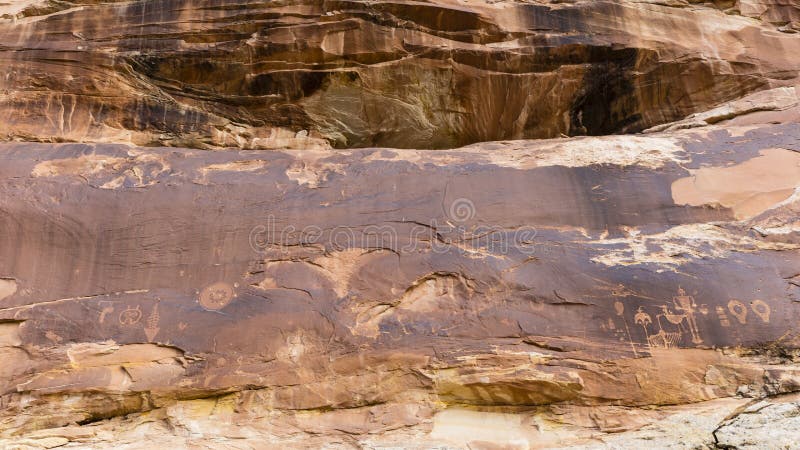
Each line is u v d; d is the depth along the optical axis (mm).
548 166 5184
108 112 6727
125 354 4191
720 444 3750
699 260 4406
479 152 5602
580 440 3887
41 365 4137
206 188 5055
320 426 3971
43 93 6586
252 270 4566
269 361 4152
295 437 3934
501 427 4047
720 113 6359
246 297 4426
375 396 4043
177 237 4734
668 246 4527
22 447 3912
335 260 4605
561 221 4766
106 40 6754
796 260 4367
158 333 4270
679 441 3787
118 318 4336
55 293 4445
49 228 4723
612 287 4316
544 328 4172
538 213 4820
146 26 6797
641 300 4242
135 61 6703
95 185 5035
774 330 4055
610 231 4695
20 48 6656
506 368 4055
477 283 4414
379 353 4137
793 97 6301
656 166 5105
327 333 4230
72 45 6684
